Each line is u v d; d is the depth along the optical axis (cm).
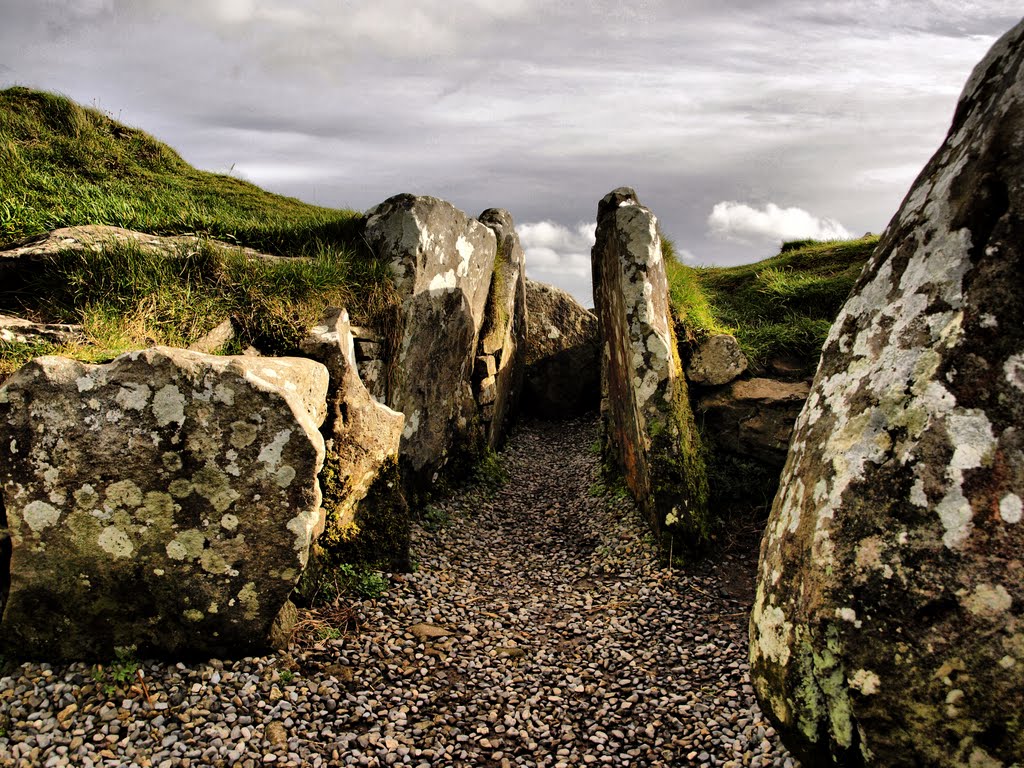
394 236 740
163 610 420
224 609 424
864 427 281
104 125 1333
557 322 1273
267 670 434
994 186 280
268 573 428
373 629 507
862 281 333
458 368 855
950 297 277
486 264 934
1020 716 225
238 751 372
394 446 601
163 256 618
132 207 827
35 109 1255
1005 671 228
